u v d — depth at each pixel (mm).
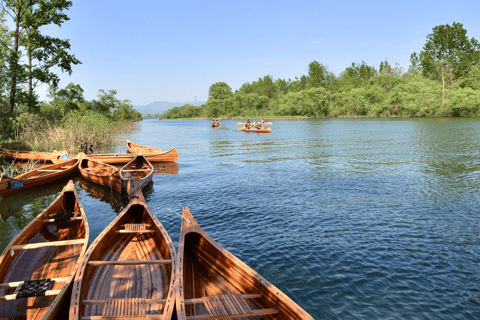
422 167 18750
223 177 17188
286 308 4719
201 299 5160
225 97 137125
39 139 26609
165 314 4566
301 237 8898
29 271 6836
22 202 12930
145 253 7754
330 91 116875
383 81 101625
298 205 11852
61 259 7387
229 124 87938
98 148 28922
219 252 6535
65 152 20516
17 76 28484
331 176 16844
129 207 9406
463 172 17078
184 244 7145
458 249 8086
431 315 5520
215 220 10375
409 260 7523
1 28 29969
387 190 13789
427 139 33656
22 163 21297
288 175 17328
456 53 84375
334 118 101000
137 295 5918
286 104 113000
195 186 15195
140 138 43469
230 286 6125
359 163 20656
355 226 9703
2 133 26766
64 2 33438
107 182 14734
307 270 7055
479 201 11938
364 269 7105
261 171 18656
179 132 56219
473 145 27656
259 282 5375
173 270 5770
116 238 7996
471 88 77062
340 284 6488
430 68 88875
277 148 29875
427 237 8836
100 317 4566
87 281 5848
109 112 74625
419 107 81688
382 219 10273
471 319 5398
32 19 30750
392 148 27594
